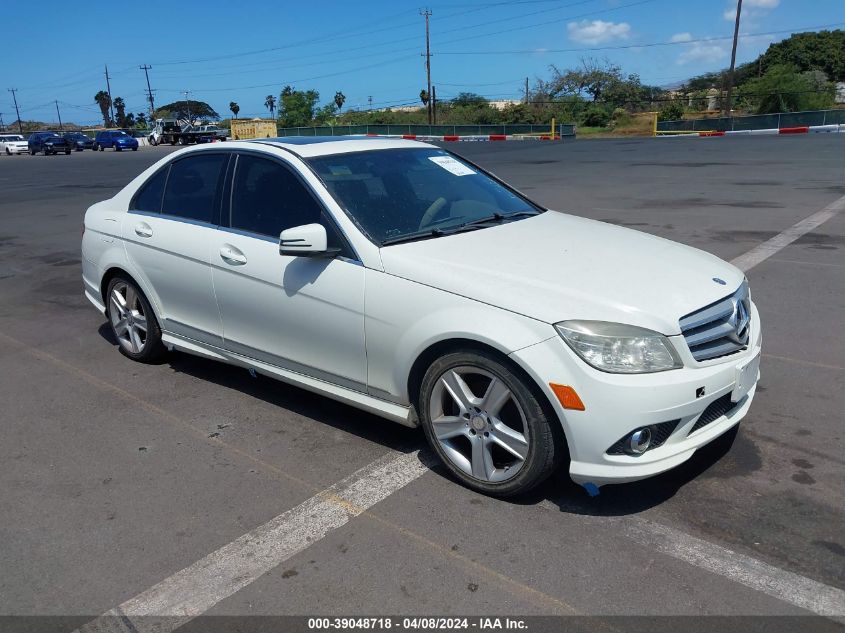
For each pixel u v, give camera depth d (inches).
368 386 151.3
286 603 110.6
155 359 217.5
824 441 154.1
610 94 2923.2
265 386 198.5
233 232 174.2
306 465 153.1
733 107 2365.9
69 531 131.6
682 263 146.1
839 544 119.3
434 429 142.6
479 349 131.0
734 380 130.2
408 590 112.3
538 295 127.7
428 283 137.0
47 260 395.5
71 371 215.9
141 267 200.5
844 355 203.5
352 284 147.5
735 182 609.9
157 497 142.2
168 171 199.0
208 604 111.0
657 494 136.1
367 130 2233.0
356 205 157.1
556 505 134.0
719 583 110.9
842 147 972.6
